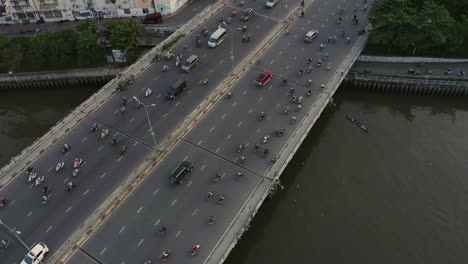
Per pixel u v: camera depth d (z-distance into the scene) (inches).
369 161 4426.7
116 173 3870.6
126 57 5408.5
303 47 5290.4
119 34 5167.3
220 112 4458.7
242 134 4217.5
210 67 5017.2
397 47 5408.5
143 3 6048.2
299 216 3929.6
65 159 3991.1
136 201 3649.1
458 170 4330.7
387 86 5196.9
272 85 4766.2
